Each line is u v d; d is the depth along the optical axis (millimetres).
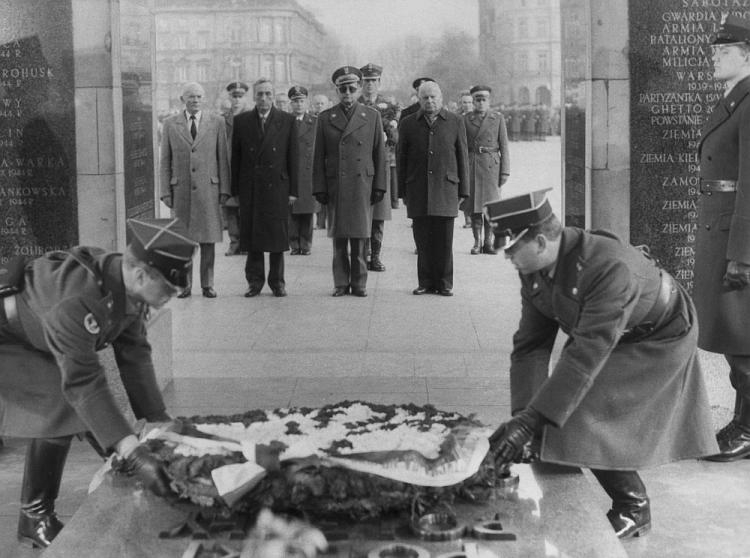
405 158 11109
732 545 4863
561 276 4324
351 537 3760
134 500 4113
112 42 6898
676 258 7039
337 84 11055
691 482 5703
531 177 24000
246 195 11047
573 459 4465
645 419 4566
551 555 3635
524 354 4742
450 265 11102
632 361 4562
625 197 7012
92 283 4188
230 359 8336
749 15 6883
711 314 6023
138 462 3955
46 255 4547
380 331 9375
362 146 11023
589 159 7023
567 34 7738
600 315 4242
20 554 4766
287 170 11102
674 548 4824
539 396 4199
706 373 6863
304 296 11195
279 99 17297
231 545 3686
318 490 3795
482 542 3727
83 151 6934
